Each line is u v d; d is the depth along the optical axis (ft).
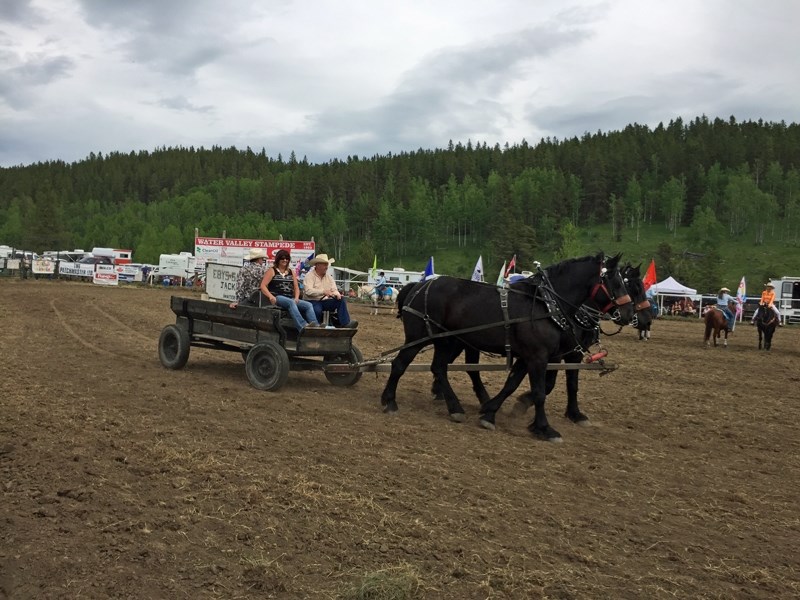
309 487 19.13
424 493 19.36
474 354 32.99
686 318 137.59
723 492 21.67
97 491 17.88
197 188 566.77
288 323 32.55
